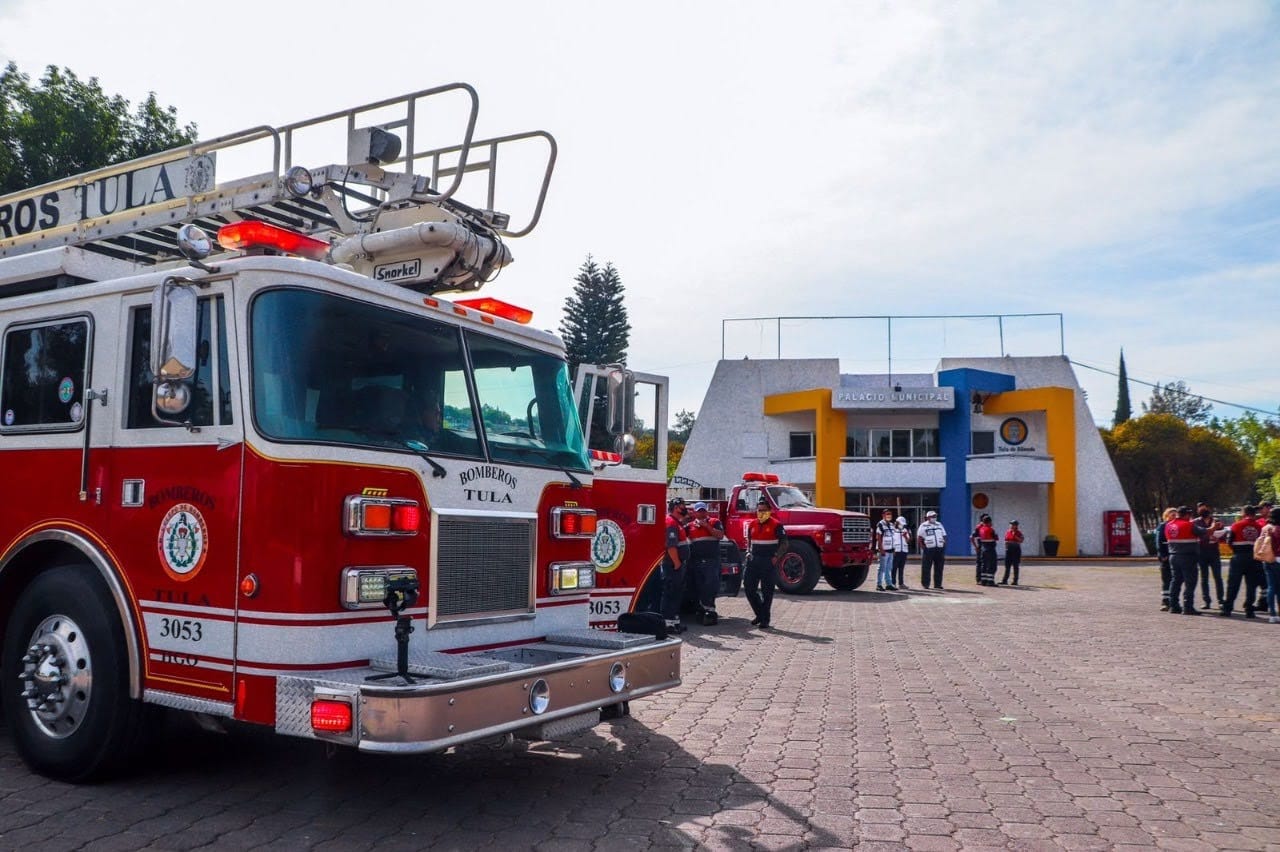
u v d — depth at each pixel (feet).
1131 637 42.34
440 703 13.66
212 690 15.06
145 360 16.75
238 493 15.05
